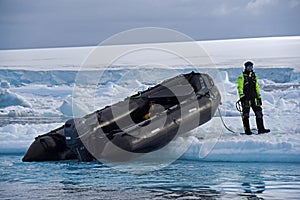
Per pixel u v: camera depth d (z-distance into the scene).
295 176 16.33
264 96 29.58
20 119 29.53
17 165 19.39
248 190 15.04
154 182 16.31
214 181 16.12
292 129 22.00
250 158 18.52
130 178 16.94
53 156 20.19
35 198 14.91
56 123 26.67
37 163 19.72
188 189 15.36
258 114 21.56
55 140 20.38
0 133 24.08
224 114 26.20
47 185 16.36
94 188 15.82
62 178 17.22
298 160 18.08
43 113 30.72
